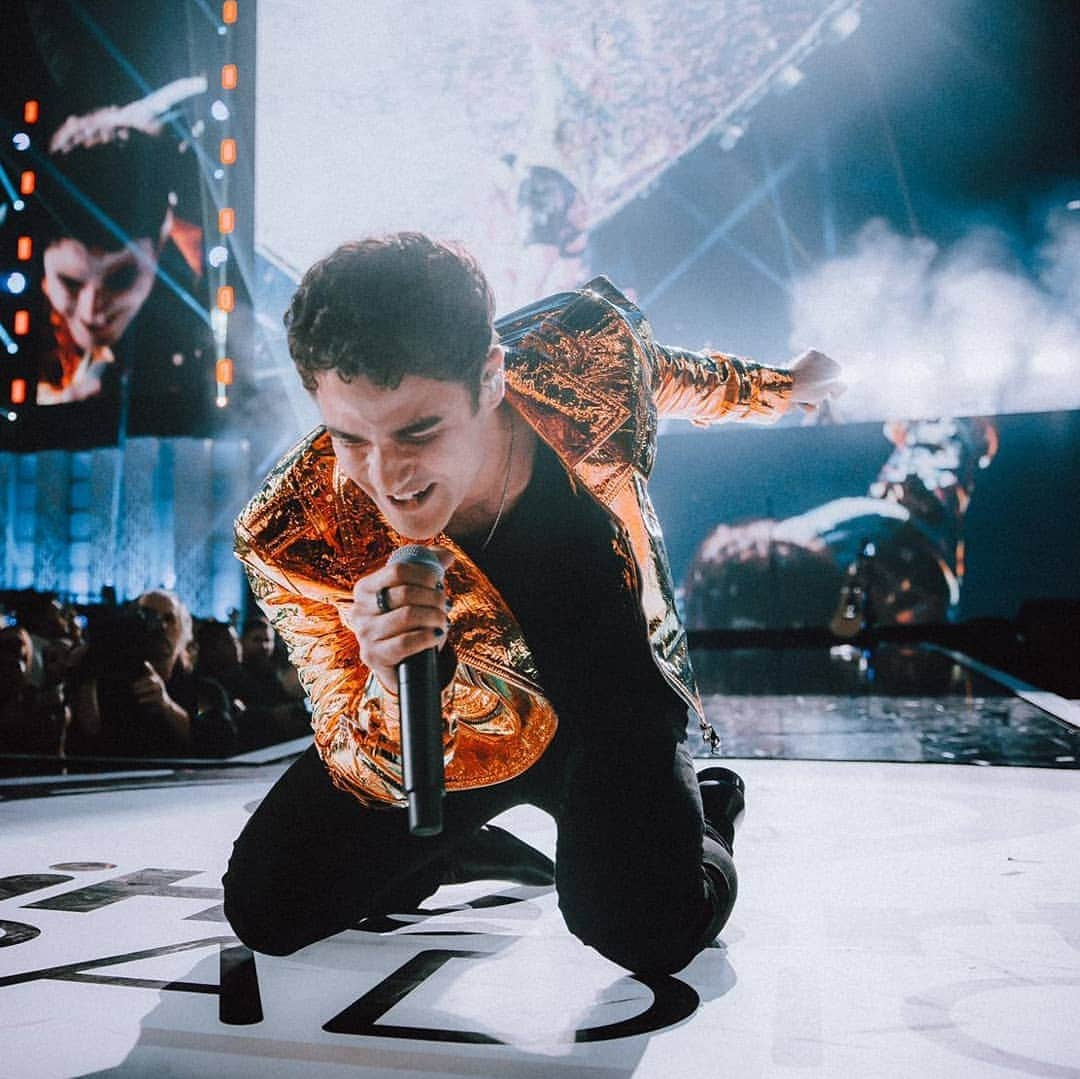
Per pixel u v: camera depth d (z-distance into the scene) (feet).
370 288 3.13
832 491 42.98
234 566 50.19
